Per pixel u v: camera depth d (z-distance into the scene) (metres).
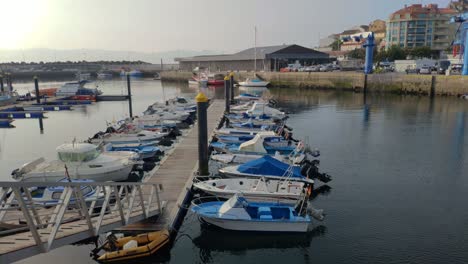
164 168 22.52
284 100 65.25
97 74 162.00
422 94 68.69
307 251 14.74
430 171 24.27
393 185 21.64
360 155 28.23
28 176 19.36
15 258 8.44
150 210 15.17
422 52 107.06
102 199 15.23
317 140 33.41
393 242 15.20
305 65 108.50
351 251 14.64
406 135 35.25
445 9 131.12
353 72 82.19
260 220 15.27
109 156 22.36
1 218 11.25
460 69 72.81
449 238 15.50
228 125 37.69
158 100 69.06
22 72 152.38
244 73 99.38
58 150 20.47
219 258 14.40
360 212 17.95
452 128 38.22
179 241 15.38
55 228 9.68
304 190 18.02
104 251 13.80
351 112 50.28
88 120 47.03
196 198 18.05
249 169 20.27
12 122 44.97
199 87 96.56
